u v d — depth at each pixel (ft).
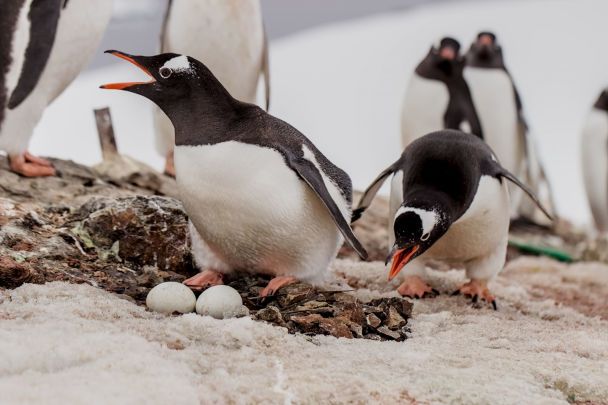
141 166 27.91
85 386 12.82
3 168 24.67
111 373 13.41
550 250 34.32
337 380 14.52
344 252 27.89
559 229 40.11
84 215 21.47
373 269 24.56
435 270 27.32
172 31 26.43
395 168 21.20
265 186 17.10
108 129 27.76
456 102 34.50
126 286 18.86
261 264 18.90
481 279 22.50
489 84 36.99
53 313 15.84
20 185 23.71
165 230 20.43
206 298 17.43
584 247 35.99
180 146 17.66
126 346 14.52
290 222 17.61
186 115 17.56
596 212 45.68
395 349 16.63
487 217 20.63
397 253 18.33
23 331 14.66
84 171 26.25
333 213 16.81
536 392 14.85
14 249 19.33
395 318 18.63
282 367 14.97
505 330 19.31
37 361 13.69
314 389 14.08
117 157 27.73
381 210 33.55
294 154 17.39
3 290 17.10
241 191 17.16
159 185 27.20
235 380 14.07
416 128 35.35
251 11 26.21
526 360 16.60
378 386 14.47
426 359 16.14
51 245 19.83
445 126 34.42
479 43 37.42
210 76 17.63
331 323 17.30
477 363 16.12
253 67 27.20
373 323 18.21
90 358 14.02
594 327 21.56
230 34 26.04
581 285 28.94
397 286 23.32
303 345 16.29
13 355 13.62
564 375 15.67
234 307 17.44
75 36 23.91
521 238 35.94
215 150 17.15
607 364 16.56
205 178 17.30
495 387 14.74
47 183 24.34
